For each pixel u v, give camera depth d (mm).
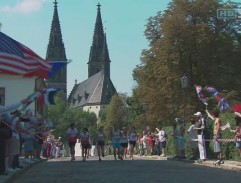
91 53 194000
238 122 17828
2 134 13805
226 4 53250
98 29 193750
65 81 174875
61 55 179000
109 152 67000
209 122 24109
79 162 25484
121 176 15398
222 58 52906
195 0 53094
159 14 56312
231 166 17953
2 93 48344
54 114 131500
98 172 17391
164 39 52625
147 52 56531
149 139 33656
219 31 53875
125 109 116688
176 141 26422
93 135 132625
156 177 14828
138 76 56969
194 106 49656
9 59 11820
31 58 12211
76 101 187875
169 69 52562
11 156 15688
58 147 39750
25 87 48719
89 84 183875
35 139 22453
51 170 18844
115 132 28562
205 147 23938
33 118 19406
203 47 51531
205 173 16125
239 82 52062
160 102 53656
